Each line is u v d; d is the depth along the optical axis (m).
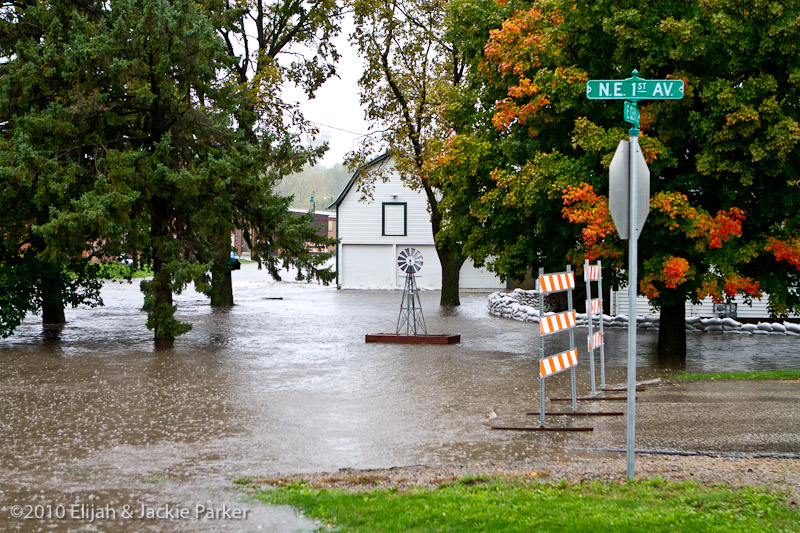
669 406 10.66
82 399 12.38
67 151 18.52
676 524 5.16
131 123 20.58
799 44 14.22
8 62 19.03
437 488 6.83
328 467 8.05
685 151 16.12
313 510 6.09
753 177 15.16
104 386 13.67
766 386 12.24
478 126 19.06
